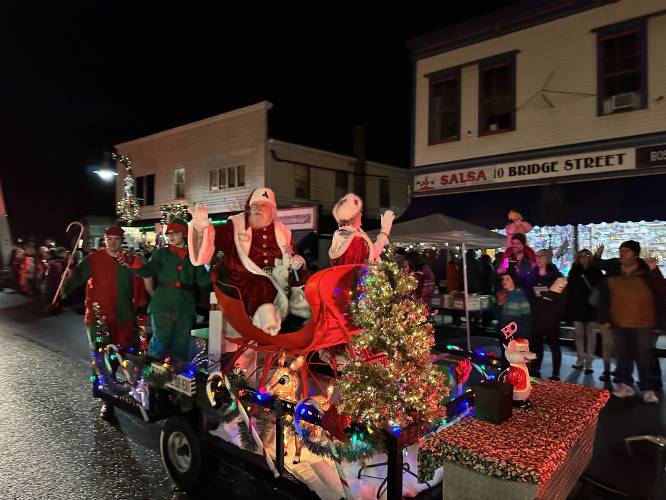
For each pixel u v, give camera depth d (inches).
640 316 257.0
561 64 518.9
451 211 578.6
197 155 920.9
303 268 163.2
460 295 432.8
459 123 591.5
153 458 189.6
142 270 203.3
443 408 111.3
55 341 409.7
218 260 159.5
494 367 150.4
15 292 834.2
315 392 164.1
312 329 129.6
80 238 247.9
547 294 280.1
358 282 135.9
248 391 133.7
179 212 210.8
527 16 534.9
